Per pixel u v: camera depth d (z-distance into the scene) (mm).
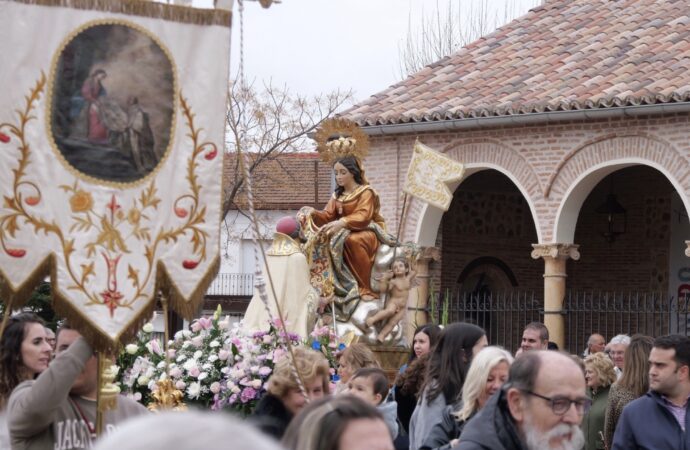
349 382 8234
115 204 6316
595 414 10664
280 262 14492
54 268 6164
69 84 6262
